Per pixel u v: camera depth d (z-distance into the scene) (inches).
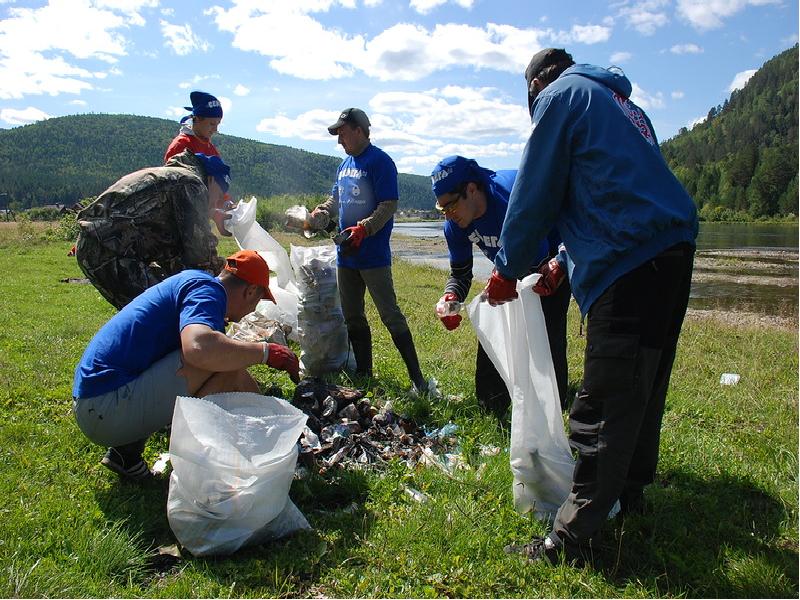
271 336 222.1
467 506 121.5
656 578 100.8
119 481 130.1
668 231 97.0
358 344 206.8
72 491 124.1
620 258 96.8
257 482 105.2
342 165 204.1
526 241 106.3
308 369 207.5
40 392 183.0
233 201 227.5
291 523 112.0
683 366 250.2
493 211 148.1
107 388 119.4
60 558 100.3
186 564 103.1
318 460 139.1
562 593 98.5
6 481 124.7
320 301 204.2
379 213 186.9
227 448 104.5
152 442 149.6
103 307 355.9
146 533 112.1
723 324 386.3
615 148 98.3
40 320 306.2
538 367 118.0
